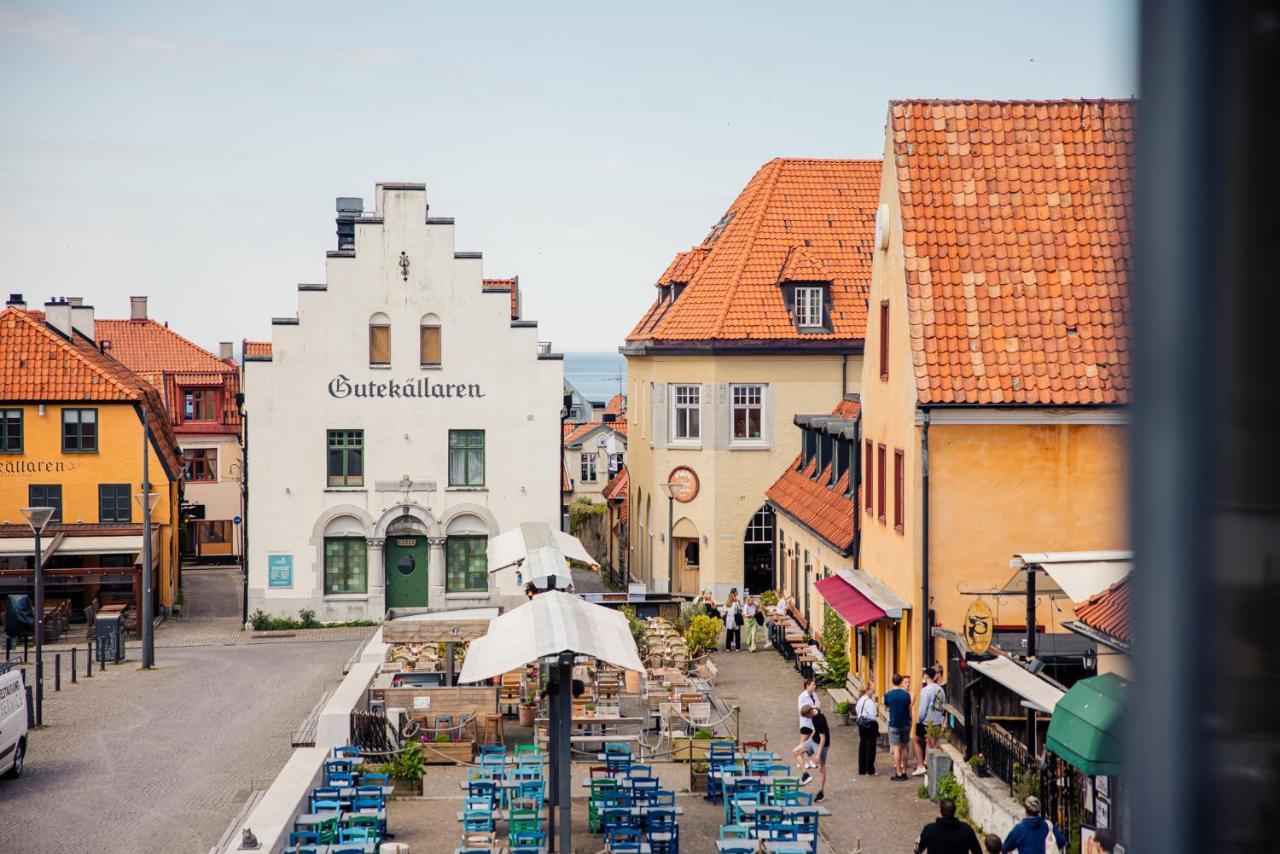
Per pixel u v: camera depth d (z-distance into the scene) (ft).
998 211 91.50
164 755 94.84
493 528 163.43
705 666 116.47
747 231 176.65
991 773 72.28
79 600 167.02
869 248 173.68
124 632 152.56
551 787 67.87
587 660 109.40
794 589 140.36
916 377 86.99
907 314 89.56
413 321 161.79
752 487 167.63
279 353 160.35
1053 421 86.99
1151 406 13.50
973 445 87.30
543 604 63.26
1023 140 93.76
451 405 162.61
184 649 147.84
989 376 86.99
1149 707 13.62
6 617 149.07
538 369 163.12
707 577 167.53
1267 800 12.50
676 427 168.76
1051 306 89.04
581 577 218.18
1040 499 87.25
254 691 120.47
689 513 168.35
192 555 243.40
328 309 160.66
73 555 166.20
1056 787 61.57
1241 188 12.74
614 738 82.64
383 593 162.30
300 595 161.27
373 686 101.71
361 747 86.33
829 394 167.43
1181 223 13.06
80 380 171.01
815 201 177.88
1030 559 71.20
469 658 61.05
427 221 161.17
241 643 151.23
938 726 82.28
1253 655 12.66
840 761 86.69
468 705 93.25
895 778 81.61
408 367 161.79
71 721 107.24
